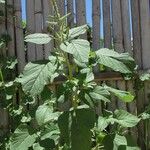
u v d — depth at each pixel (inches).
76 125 86.0
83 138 85.0
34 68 84.9
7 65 199.6
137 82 185.2
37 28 200.1
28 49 201.0
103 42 193.0
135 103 186.2
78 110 87.7
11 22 203.5
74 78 92.8
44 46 198.1
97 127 93.4
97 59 88.4
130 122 95.6
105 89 90.6
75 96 90.7
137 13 189.6
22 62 201.6
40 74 83.6
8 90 195.5
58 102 91.2
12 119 196.7
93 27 193.8
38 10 200.2
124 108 185.9
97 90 89.7
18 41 202.5
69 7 194.9
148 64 187.0
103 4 193.0
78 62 86.6
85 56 80.0
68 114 87.6
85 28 90.0
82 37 192.4
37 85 82.0
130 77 184.2
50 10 199.0
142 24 188.7
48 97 94.0
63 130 86.4
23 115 192.5
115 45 191.0
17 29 203.0
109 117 97.8
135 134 182.7
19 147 95.4
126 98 96.3
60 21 92.2
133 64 88.1
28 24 201.5
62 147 96.5
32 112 106.5
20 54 201.9
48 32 197.2
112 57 87.5
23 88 82.1
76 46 82.0
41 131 96.5
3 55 202.1
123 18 191.2
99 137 96.2
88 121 86.4
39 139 95.0
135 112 185.9
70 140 85.3
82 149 84.4
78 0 194.7
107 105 186.9
